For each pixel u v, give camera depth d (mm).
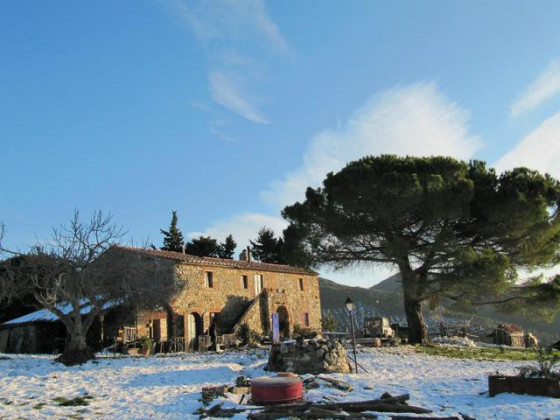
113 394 12930
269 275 37500
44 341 29453
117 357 21859
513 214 21328
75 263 19891
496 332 37312
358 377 15141
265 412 10078
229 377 15664
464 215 22203
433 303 25766
